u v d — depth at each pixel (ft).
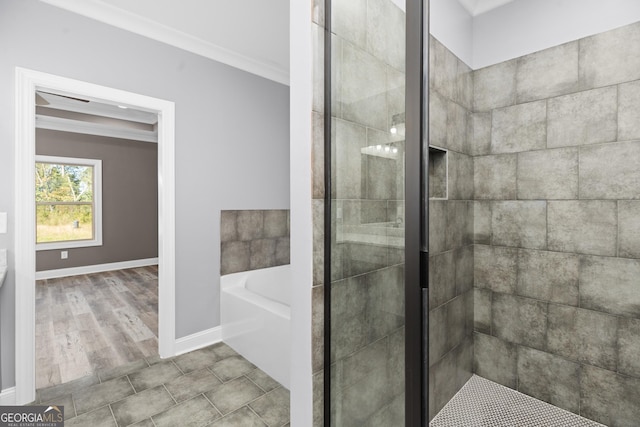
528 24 6.48
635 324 5.44
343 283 3.59
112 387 6.82
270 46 8.96
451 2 6.47
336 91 3.59
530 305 6.59
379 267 3.23
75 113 15.93
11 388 6.11
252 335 7.84
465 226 7.01
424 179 2.90
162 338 8.20
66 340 9.16
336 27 3.59
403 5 2.98
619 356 5.60
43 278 16.83
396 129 3.06
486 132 7.06
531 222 6.53
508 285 6.86
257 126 10.02
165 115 8.09
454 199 6.59
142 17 7.54
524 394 6.70
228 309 8.82
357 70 3.38
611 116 5.58
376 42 3.20
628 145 5.43
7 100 6.04
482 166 7.15
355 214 3.46
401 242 3.05
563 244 6.15
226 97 9.29
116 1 7.00
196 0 7.02
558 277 6.23
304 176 3.67
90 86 6.96
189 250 8.57
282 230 10.72
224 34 8.35
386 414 3.18
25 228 6.15
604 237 5.71
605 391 5.75
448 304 6.46
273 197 10.48
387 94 3.13
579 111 5.91
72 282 16.02
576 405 6.07
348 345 3.55
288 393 6.64
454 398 6.66
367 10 3.28
